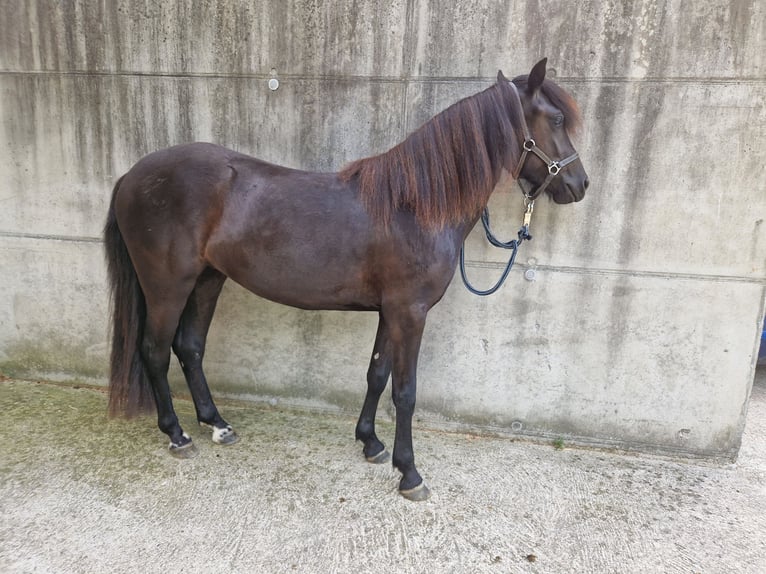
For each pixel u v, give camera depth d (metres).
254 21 2.23
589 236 2.23
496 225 2.28
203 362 2.61
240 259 1.88
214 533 1.69
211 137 2.39
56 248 2.60
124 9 2.30
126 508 1.79
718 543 1.73
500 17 2.10
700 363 2.26
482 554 1.64
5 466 1.99
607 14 2.04
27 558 1.55
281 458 2.15
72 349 2.71
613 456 2.33
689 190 2.13
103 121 2.44
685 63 2.03
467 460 2.21
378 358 2.06
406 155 1.77
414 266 1.76
